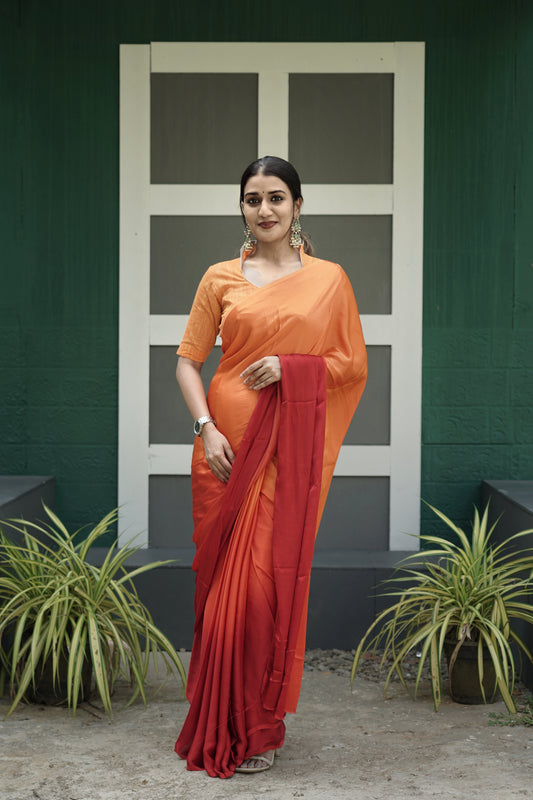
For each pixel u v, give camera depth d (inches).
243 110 162.7
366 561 154.1
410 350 163.3
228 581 104.4
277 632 103.0
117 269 163.8
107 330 164.2
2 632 127.0
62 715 120.0
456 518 165.2
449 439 164.7
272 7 161.5
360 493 164.9
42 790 96.9
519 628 134.1
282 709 103.0
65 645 122.0
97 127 162.7
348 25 161.5
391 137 162.7
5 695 126.6
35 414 165.0
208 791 96.8
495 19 161.5
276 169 106.3
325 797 95.3
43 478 161.0
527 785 98.5
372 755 107.4
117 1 161.6
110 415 164.9
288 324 104.8
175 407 165.0
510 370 163.8
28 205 163.3
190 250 163.8
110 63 162.1
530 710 122.0
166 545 165.5
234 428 106.5
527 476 164.7
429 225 162.9
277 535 103.8
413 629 142.1
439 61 161.6
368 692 130.3
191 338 113.2
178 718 119.1
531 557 126.8
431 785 98.5
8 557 128.8
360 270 163.6
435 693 121.0
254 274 109.7
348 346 108.6
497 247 162.7
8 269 163.9
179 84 162.6
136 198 162.4
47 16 161.6
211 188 162.7
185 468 164.6
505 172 162.4
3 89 162.6
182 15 161.6
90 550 161.6
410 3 161.5
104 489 165.6
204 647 105.1
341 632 149.4
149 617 130.3
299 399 104.3
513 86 161.8
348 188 162.4
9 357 164.9
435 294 163.5
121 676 134.6
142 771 102.1
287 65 161.6
